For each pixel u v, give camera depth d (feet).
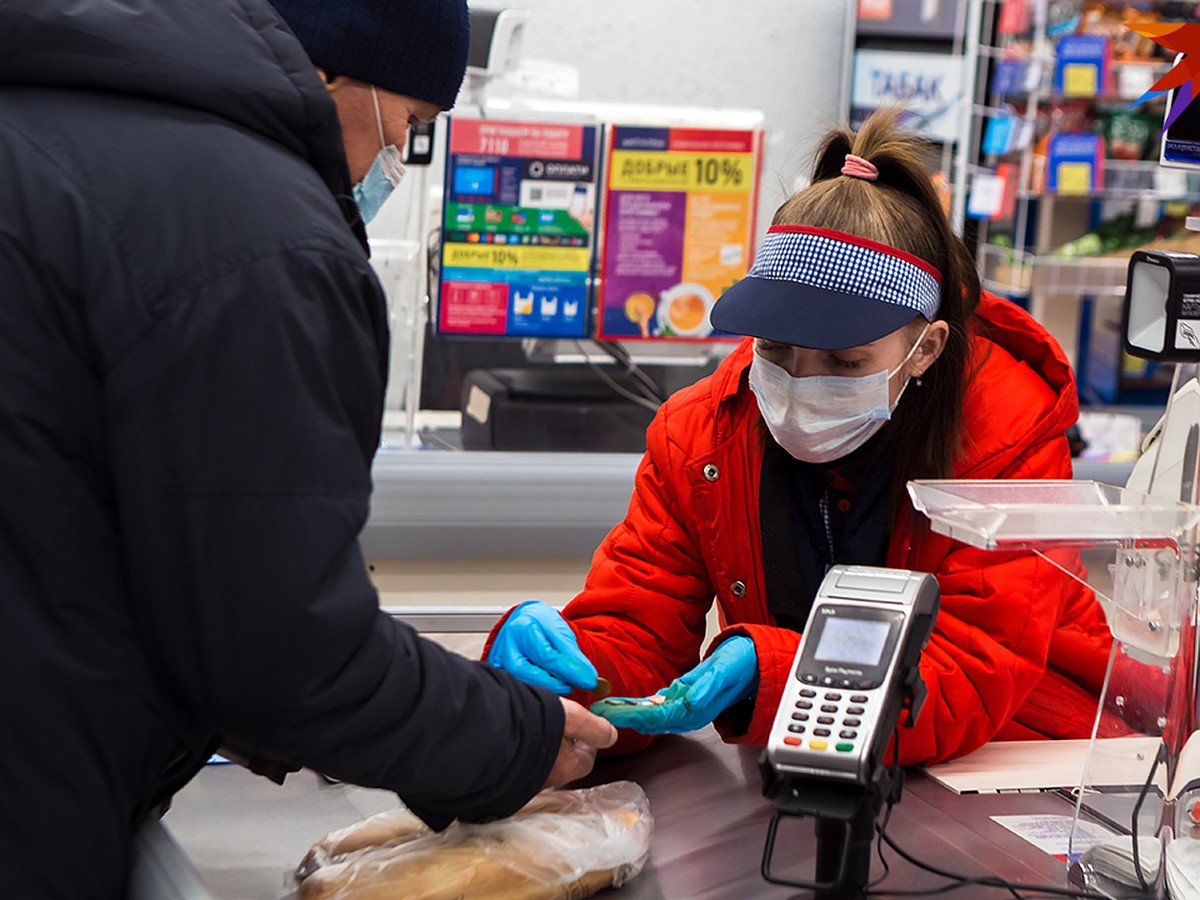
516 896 3.71
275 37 3.61
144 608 3.30
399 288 10.66
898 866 4.07
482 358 11.35
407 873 3.70
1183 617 3.82
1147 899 3.83
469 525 10.90
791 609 5.59
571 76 10.77
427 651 3.66
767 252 5.16
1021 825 4.46
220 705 3.30
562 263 10.80
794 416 5.11
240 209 3.33
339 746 3.42
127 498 3.24
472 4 11.15
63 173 3.34
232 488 3.22
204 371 3.21
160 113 3.45
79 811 3.32
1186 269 3.87
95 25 3.44
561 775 4.34
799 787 3.49
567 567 11.21
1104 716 4.03
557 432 11.41
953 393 5.24
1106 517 3.78
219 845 4.21
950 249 5.20
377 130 4.27
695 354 11.44
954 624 5.05
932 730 4.88
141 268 3.26
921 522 5.25
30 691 3.26
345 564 3.39
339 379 3.42
